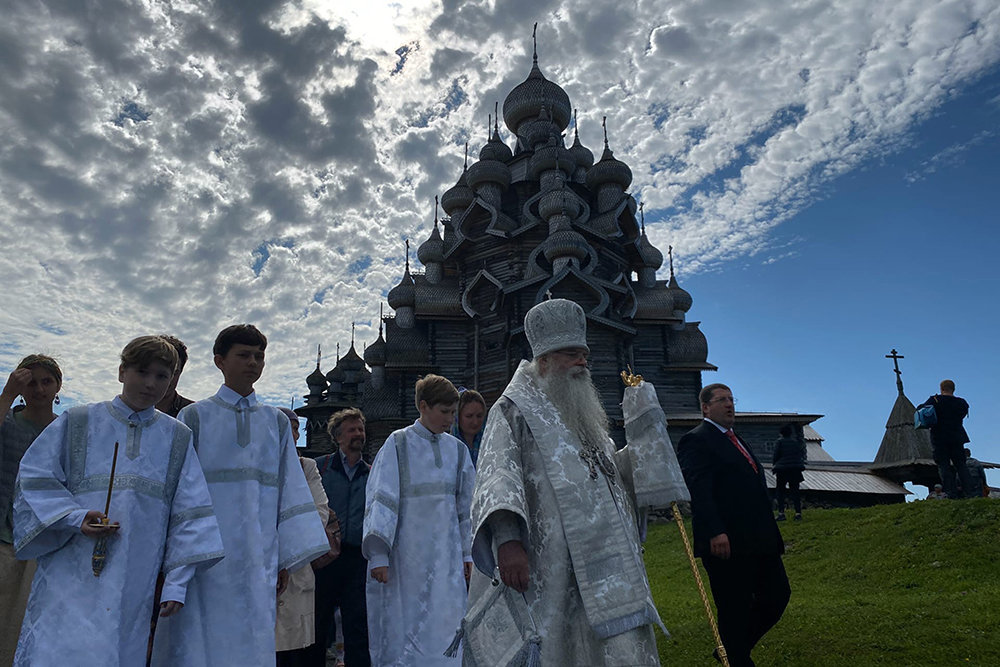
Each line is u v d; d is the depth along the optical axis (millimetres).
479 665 2881
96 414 3713
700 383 38469
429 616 5172
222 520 4086
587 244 35188
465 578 5453
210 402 4312
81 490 3537
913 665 5594
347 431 6809
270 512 4293
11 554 4930
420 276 41562
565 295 34375
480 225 39375
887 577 10219
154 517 3646
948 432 13586
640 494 3213
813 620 6977
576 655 2830
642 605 2826
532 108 46625
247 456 4266
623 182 41750
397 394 38375
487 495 2895
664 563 14586
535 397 3268
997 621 6242
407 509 5414
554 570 2908
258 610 3994
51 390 5328
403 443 5570
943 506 12219
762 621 5625
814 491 29438
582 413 3252
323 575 6230
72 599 3281
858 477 31250
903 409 32031
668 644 7070
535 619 2832
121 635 3344
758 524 5484
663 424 3350
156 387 3754
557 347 3289
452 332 38375
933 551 10664
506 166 41250
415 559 5297
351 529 6336
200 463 4113
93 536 3326
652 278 43000
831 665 5898
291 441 4609
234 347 4363
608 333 34250
